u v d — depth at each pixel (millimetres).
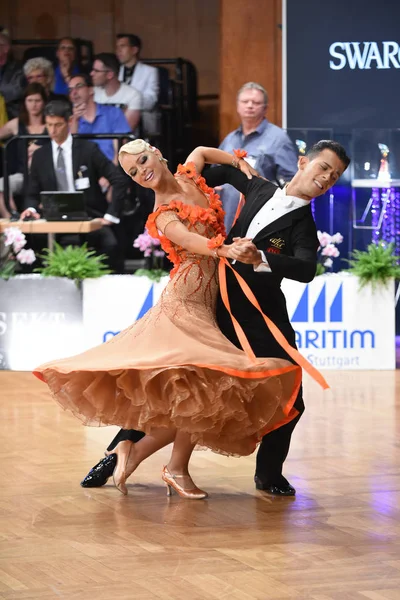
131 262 16625
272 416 7281
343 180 14320
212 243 7066
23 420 10711
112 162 15938
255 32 16984
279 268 6988
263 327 7469
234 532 6742
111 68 17312
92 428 10305
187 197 7594
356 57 16094
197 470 8547
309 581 5766
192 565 6059
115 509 7324
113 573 5926
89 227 14469
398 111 16141
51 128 15664
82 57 18797
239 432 7379
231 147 14688
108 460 7969
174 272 7586
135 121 17297
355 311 13750
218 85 20000
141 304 13695
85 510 7293
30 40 18781
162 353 7113
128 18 20234
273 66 17000
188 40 20125
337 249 14141
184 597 5516
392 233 14305
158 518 7086
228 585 5703
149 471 8492
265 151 14453
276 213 7391
